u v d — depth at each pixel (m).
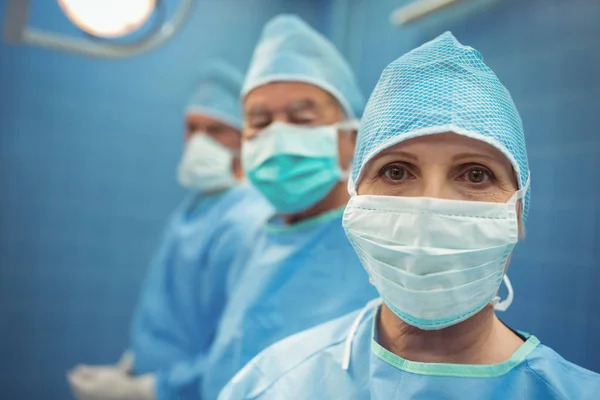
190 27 2.91
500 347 0.70
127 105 2.84
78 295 2.75
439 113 0.66
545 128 1.59
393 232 0.68
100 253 2.79
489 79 0.72
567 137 1.52
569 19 1.54
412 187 0.69
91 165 2.78
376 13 2.35
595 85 1.46
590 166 1.46
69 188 2.73
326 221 1.29
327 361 0.77
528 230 1.61
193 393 1.73
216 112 2.08
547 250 1.55
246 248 1.58
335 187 1.34
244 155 1.35
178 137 2.94
